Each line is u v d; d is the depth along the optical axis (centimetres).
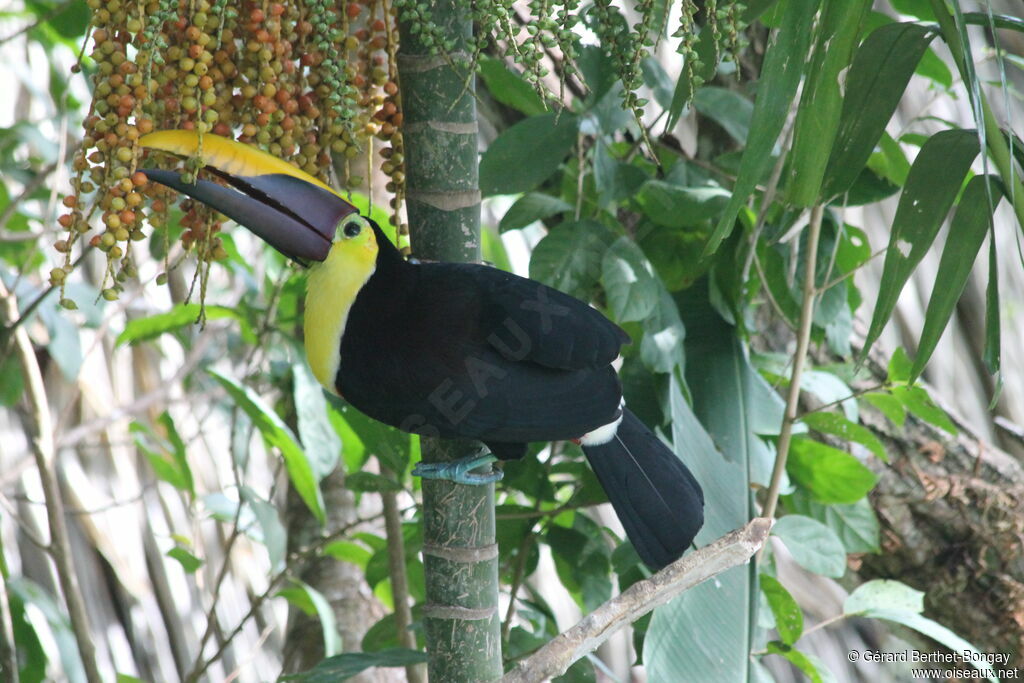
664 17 325
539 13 305
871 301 762
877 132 386
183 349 745
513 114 560
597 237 453
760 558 476
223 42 333
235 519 537
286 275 600
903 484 579
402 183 386
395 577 504
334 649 505
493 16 310
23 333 507
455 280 359
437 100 364
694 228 511
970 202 358
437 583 375
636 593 344
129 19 314
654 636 399
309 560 618
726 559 345
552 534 508
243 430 644
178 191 339
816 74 352
